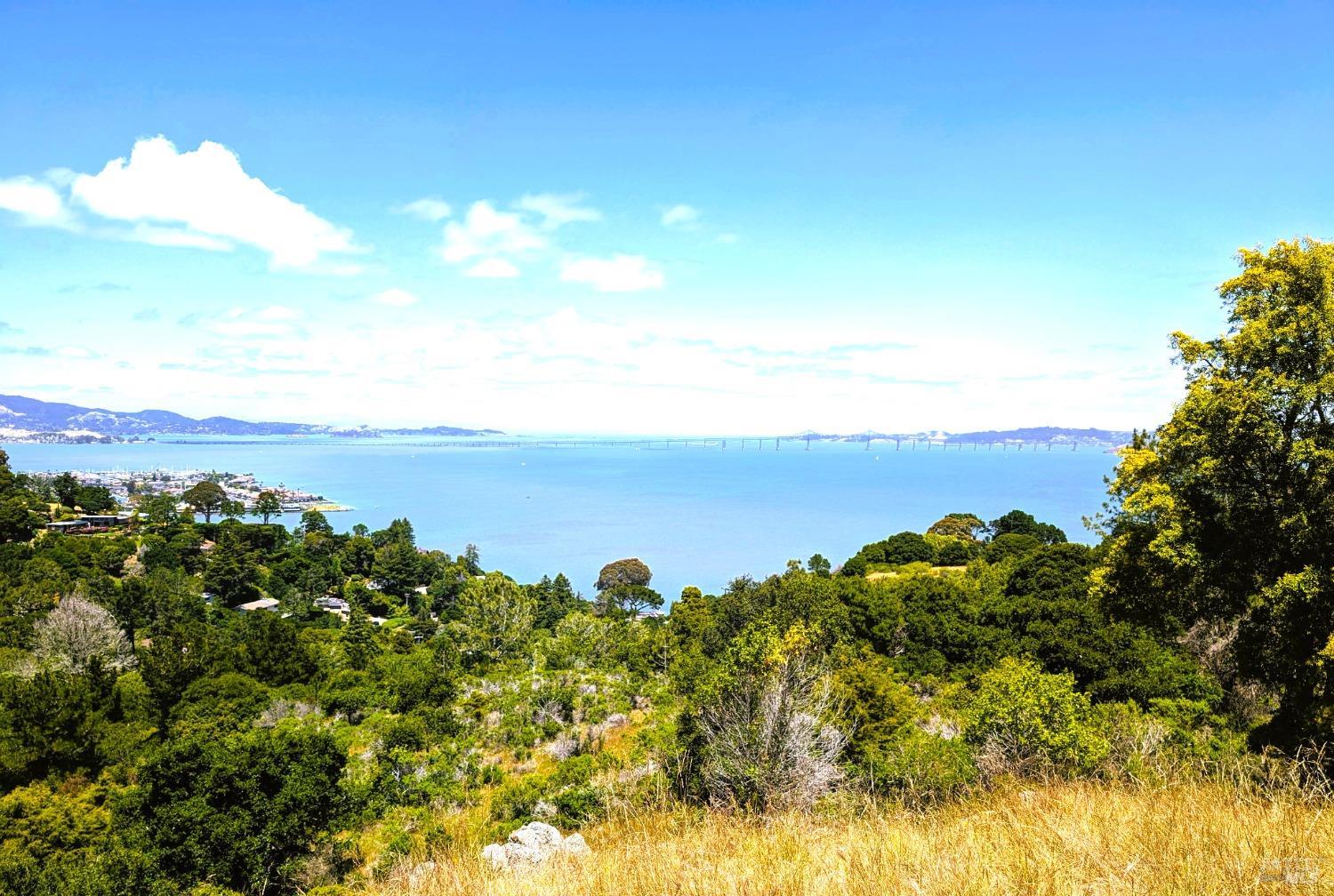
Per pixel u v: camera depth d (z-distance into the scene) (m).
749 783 15.27
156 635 74.88
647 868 5.88
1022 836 5.50
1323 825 5.09
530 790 26.59
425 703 46.38
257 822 19.11
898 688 27.20
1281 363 16.55
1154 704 25.23
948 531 104.25
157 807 19.47
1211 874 4.48
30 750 31.09
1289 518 15.84
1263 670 17.92
